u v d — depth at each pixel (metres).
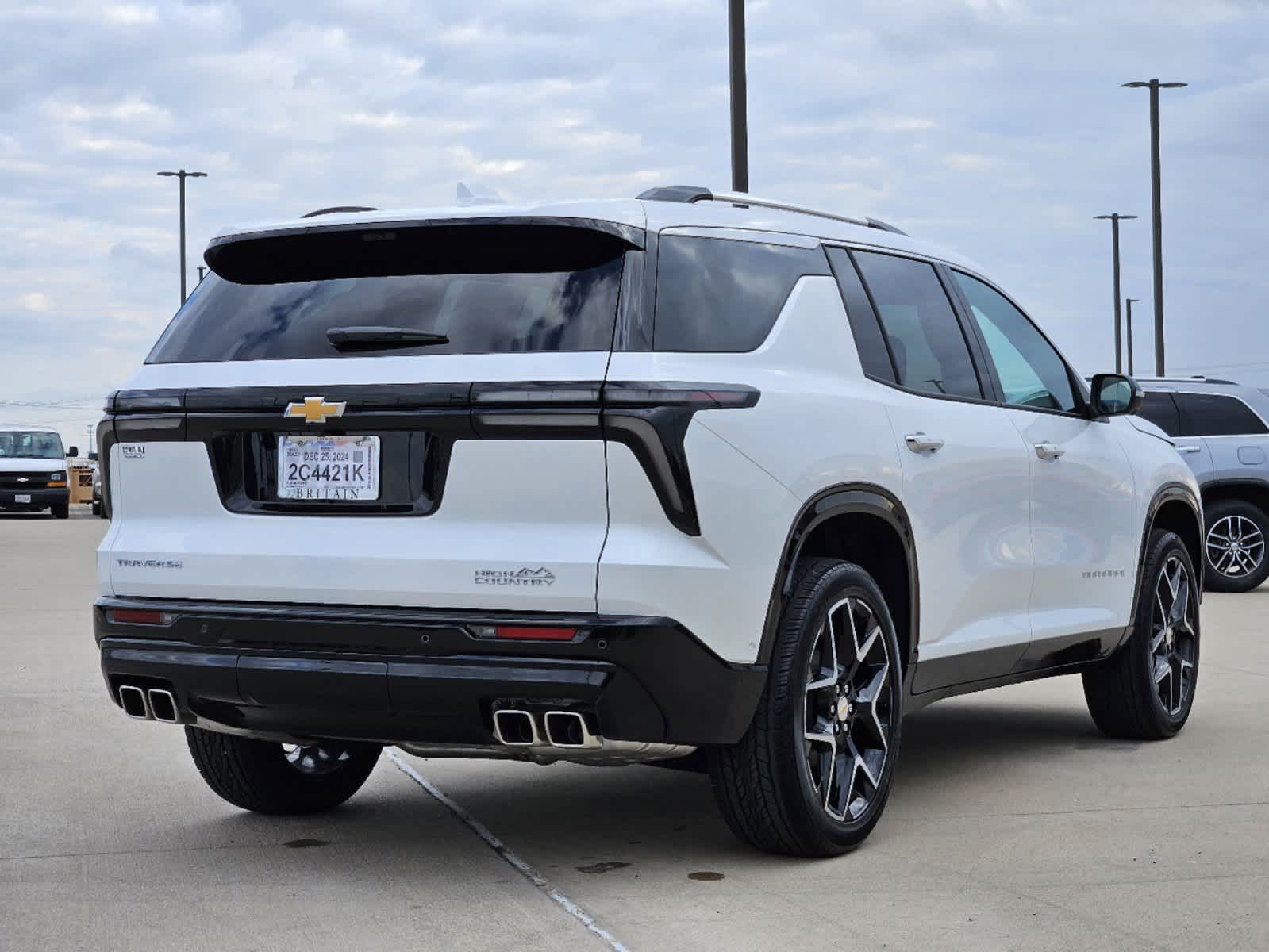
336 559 4.14
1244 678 8.34
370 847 4.71
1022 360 5.87
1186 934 3.77
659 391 3.97
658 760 4.29
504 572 3.99
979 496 5.27
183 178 48.97
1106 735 6.62
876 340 4.91
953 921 3.88
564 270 4.19
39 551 20.02
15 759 6.11
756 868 4.42
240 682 4.23
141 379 4.49
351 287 4.39
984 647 5.32
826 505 4.40
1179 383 13.97
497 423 4.01
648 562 3.93
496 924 3.87
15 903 4.09
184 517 4.41
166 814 5.19
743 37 14.37
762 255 4.55
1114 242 46.31
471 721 4.06
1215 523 13.92
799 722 4.32
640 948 3.66
